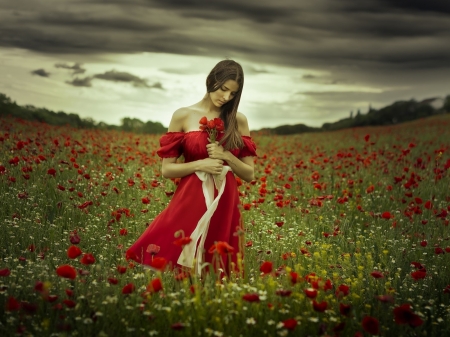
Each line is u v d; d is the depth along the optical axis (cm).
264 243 568
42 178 754
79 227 583
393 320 391
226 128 475
